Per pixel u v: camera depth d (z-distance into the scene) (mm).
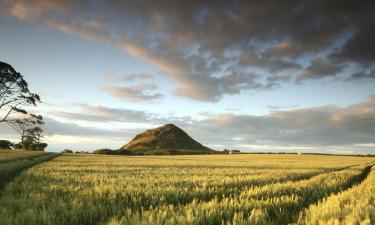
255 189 11172
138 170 23531
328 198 9203
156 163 39125
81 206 7098
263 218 6195
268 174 20281
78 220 6312
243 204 7828
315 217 6184
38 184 12047
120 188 10391
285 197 9586
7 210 6535
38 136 93688
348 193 10367
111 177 16469
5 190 10445
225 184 13180
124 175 18000
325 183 14852
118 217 6367
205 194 10031
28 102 58188
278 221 6785
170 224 5438
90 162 38156
